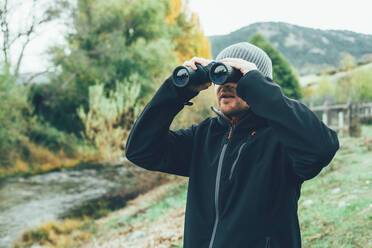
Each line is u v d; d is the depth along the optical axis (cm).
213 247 112
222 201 115
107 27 1636
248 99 111
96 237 509
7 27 1284
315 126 100
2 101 1245
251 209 109
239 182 113
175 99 128
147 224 502
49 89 1493
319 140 98
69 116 1538
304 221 336
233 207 113
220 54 144
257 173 111
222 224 113
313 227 317
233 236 109
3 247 530
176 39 2183
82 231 554
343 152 649
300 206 384
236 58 128
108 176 1013
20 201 813
